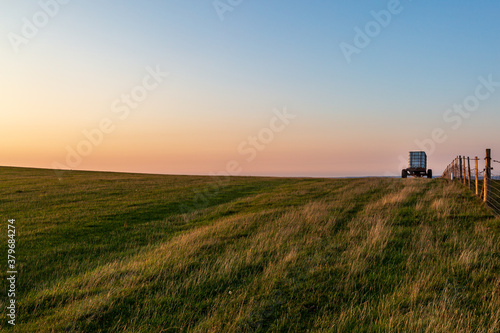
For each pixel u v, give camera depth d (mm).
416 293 6246
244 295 6625
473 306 5848
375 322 5449
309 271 7699
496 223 11102
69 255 10797
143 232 13914
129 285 7367
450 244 9258
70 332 5484
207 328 5527
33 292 7617
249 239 11062
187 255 9430
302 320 5781
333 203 17891
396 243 9703
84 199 21953
